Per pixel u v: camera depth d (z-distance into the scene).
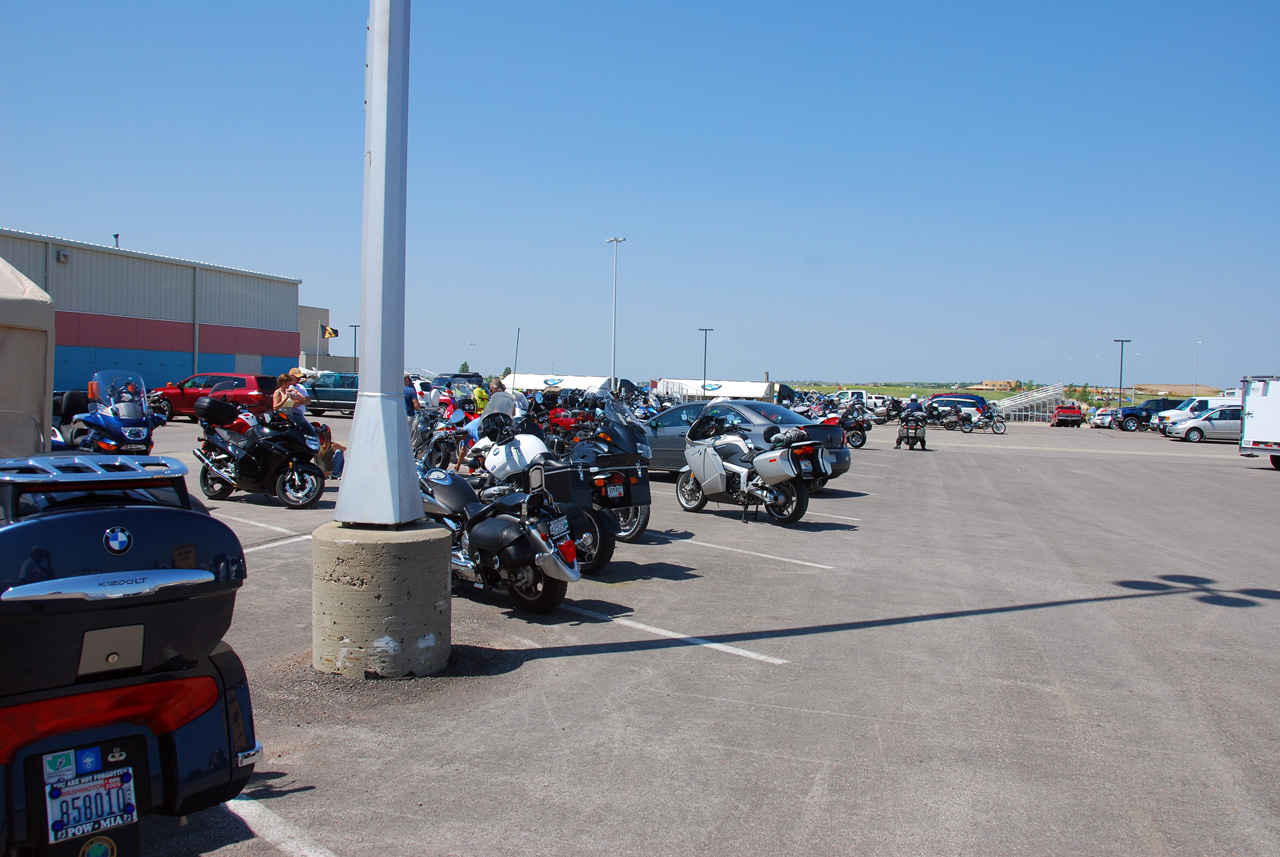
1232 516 13.81
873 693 5.20
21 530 2.60
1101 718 4.86
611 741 4.43
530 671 5.47
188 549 2.89
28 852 2.74
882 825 3.62
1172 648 6.25
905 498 15.17
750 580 8.20
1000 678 5.52
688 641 6.19
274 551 8.73
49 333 7.55
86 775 2.80
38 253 32.69
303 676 5.14
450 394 21.09
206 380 29.47
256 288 43.09
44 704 2.71
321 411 37.53
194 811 3.05
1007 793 3.94
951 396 53.66
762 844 3.45
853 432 29.70
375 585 5.08
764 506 11.60
